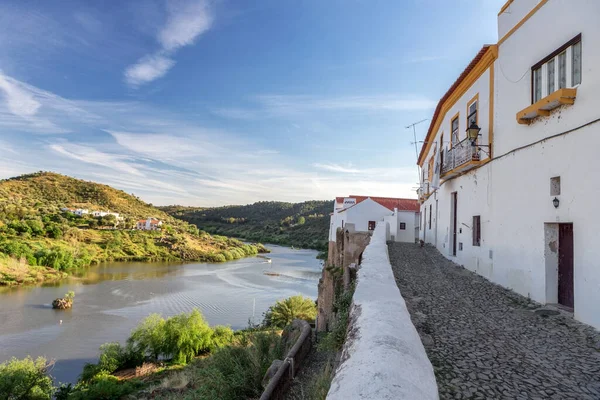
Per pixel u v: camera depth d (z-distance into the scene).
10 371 21.75
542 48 7.77
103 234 100.06
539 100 7.64
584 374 4.29
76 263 73.06
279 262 93.25
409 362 2.91
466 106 12.20
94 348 31.16
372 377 2.51
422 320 6.25
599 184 5.97
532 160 7.97
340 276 19.25
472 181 11.48
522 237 8.30
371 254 9.44
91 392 22.06
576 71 6.78
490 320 6.40
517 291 8.42
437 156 16.30
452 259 13.39
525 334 5.69
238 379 11.88
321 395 6.01
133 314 40.88
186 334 29.67
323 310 21.75
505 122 9.27
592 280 6.04
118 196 168.62
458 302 7.57
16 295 47.34
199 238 123.75
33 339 32.44
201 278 66.06
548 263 7.45
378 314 4.11
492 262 9.73
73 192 153.12
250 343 15.98
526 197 8.19
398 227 25.44
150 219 130.75
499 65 9.67
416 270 11.23
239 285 59.97
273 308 38.72
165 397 17.38
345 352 3.61
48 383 22.56
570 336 5.63
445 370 4.29
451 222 13.97
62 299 42.88
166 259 90.81
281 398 10.73
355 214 27.67
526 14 8.41
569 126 6.78
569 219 6.70
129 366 28.69
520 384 3.98
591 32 6.31
